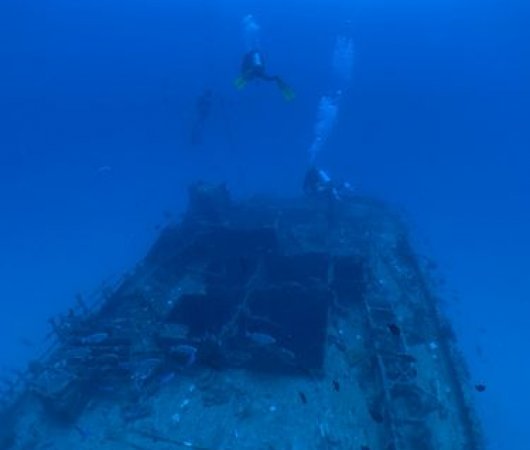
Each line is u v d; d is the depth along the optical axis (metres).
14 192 33.44
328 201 14.64
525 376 12.69
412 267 11.67
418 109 54.25
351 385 7.59
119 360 7.88
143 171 35.16
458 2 94.88
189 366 8.02
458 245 21.47
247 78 8.23
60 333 8.79
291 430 6.74
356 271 10.59
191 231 13.01
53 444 6.85
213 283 10.78
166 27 146.75
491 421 10.92
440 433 6.72
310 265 11.00
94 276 19.69
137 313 9.62
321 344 8.30
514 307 16.25
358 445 6.47
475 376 12.38
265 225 12.75
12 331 16.58
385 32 96.94
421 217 24.92
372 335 8.33
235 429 6.82
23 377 8.23
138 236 23.14
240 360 8.02
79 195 31.12
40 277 20.27
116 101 77.25
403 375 7.53
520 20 93.88
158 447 6.60
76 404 7.32
